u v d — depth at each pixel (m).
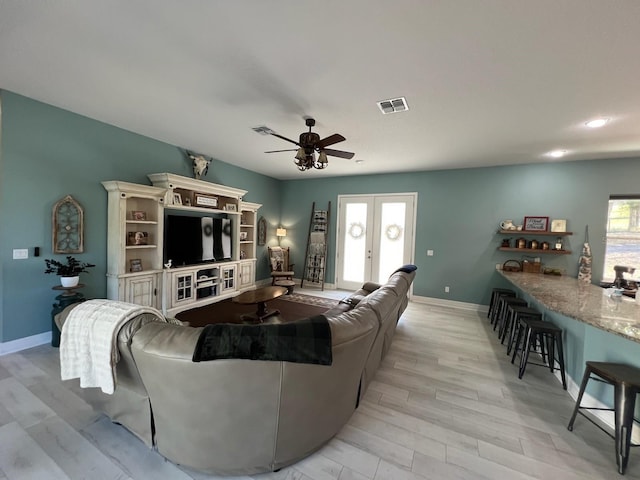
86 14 1.70
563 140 3.60
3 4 1.62
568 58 1.97
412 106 2.82
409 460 1.72
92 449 1.74
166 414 1.52
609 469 1.69
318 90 2.56
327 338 1.46
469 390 2.53
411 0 1.52
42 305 3.16
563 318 2.82
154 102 2.94
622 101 2.54
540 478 1.62
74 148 3.33
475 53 1.96
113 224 3.63
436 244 5.56
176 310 4.36
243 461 1.53
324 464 1.68
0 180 2.82
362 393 2.28
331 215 6.66
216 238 5.15
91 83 2.58
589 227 4.47
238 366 1.37
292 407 1.51
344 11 1.61
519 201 4.91
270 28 1.78
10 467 1.60
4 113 2.80
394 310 2.64
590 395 2.26
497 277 5.09
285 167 5.88
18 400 2.19
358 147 4.16
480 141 3.76
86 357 1.57
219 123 3.45
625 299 2.60
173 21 1.75
